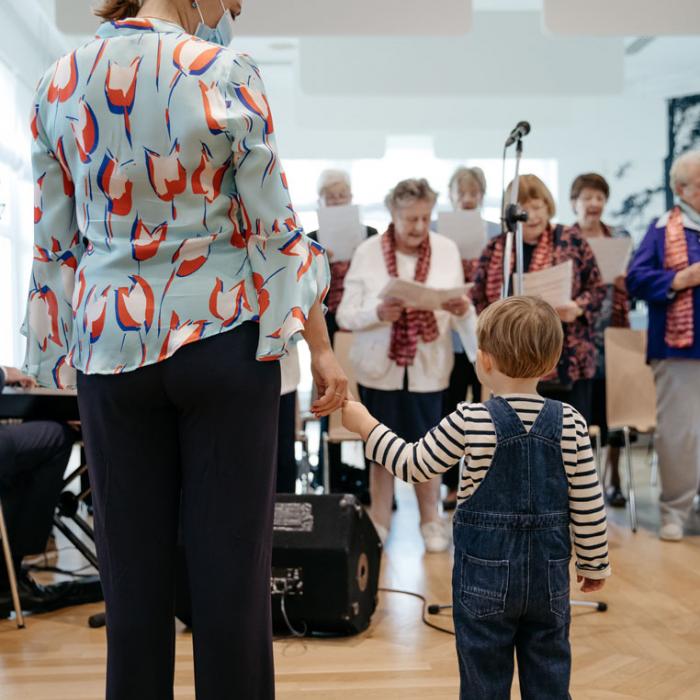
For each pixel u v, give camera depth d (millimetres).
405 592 3473
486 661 1770
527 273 3885
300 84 6902
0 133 6777
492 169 10469
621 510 5215
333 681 2537
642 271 4234
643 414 4777
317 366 1572
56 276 1613
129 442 1479
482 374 1943
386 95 6934
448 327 4176
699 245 4203
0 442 3160
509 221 3338
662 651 2758
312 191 10578
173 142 1406
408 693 2434
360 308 4164
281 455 4258
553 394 4172
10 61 6809
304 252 1477
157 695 1518
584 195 5273
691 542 4309
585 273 4117
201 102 1396
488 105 8430
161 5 1519
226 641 1490
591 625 3027
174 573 1553
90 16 4844
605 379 4953
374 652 2787
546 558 1770
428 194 4090
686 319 4148
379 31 5008
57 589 3461
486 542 1781
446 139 9289
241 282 1472
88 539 4703
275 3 4969
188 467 1489
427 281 4148
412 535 4582
